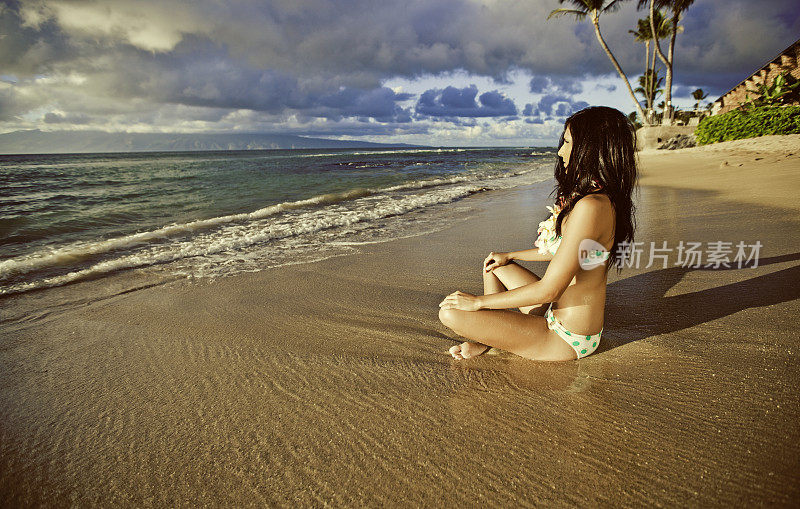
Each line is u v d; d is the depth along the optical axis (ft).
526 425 5.43
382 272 13.34
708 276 10.75
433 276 12.83
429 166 84.94
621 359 6.95
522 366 6.93
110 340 8.80
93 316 10.17
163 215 26.61
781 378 5.98
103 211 28.04
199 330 9.20
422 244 17.02
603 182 5.27
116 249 17.03
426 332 8.80
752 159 39.42
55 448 5.52
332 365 7.39
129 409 6.32
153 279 13.08
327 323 9.40
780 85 66.39
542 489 4.37
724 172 33.50
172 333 9.07
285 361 7.62
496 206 26.91
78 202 32.94
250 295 11.44
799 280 9.73
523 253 7.38
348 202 30.71
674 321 8.29
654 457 4.67
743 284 9.91
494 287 7.70
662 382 6.18
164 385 6.97
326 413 5.98
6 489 4.85
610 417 5.46
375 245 17.08
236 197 36.04
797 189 21.95
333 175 62.59
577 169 5.46
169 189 42.88
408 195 34.60
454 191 35.50
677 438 4.94
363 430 5.54
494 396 6.15
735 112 65.41
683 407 5.53
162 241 18.38
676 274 11.17
